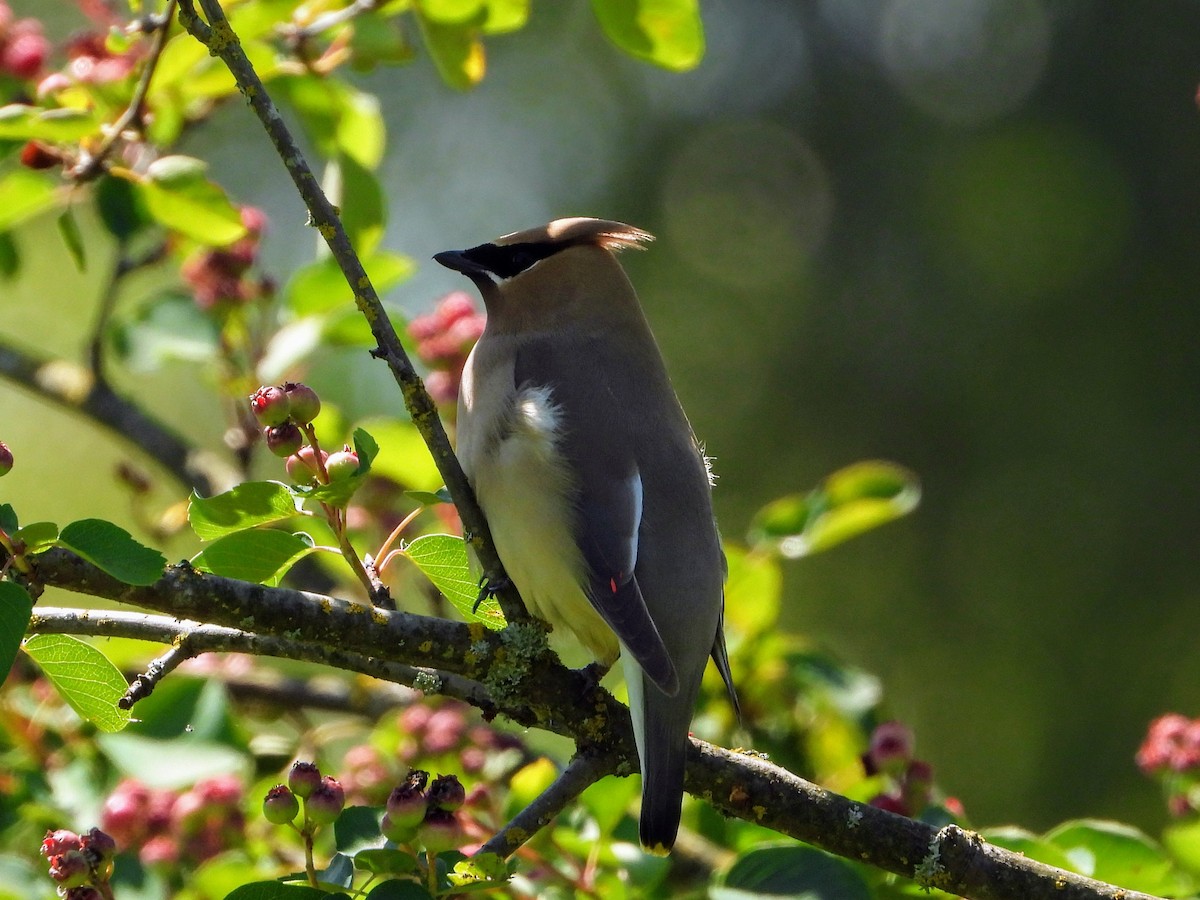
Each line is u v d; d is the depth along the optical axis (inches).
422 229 822.5
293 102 403.9
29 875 313.3
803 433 819.4
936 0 891.4
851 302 844.6
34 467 658.8
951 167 861.2
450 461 299.7
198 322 442.6
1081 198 840.9
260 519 275.3
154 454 491.8
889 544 778.8
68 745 370.0
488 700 299.4
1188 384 802.2
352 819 289.7
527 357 357.4
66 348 677.9
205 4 279.1
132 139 374.6
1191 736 362.6
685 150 867.4
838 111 882.8
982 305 830.5
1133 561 773.3
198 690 358.6
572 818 335.3
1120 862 330.3
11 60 405.7
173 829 351.6
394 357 293.1
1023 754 746.8
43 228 679.1
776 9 914.1
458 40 393.7
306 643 278.2
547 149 848.9
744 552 406.3
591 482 331.9
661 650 307.1
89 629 266.5
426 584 419.5
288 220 767.1
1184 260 823.1
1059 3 876.0
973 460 802.2
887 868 293.1
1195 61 848.9
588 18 866.1
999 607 771.4
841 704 392.2
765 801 296.4
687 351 829.8
